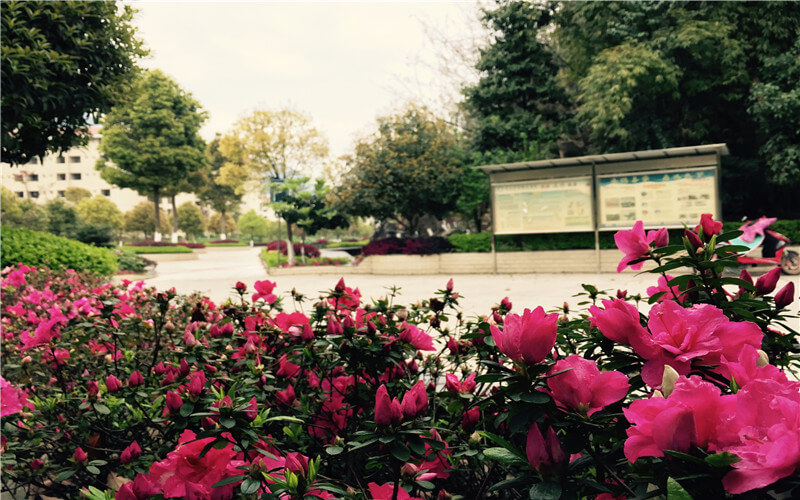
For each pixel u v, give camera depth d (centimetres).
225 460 107
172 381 171
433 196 1859
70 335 250
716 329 81
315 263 2228
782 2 1420
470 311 786
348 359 146
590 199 1494
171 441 170
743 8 1484
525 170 1567
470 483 153
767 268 1184
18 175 5825
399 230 2455
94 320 228
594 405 76
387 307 198
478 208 1984
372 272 1814
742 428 59
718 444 60
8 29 1057
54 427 211
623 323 84
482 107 2016
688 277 109
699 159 1376
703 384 61
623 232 117
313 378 166
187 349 162
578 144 2056
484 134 1916
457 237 1727
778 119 1369
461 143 2108
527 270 1591
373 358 146
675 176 1400
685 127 1647
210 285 1538
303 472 88
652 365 83
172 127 4334
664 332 81
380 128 1970
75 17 1202
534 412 77
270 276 1894
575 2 1780
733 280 106
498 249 1673
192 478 106
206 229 7856
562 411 79
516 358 78
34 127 1185
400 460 92
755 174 1563
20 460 207
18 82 1053
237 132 2883
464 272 1678
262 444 117
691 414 58
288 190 2192
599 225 1484
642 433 63
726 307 103
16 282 520
